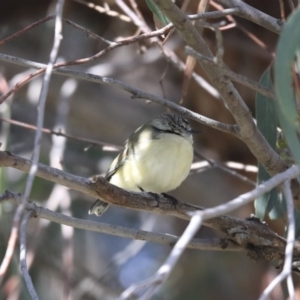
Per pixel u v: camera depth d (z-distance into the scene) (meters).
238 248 8.00
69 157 14.45
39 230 12.66
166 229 15.38
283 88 5.28
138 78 14.75
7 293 11.04
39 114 4.86
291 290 4.64
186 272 15.10
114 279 14.82
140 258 15.52
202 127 13.62
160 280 4.12
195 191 14.02
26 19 14.33
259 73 13.23
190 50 5.61
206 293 14.80
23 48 14.70
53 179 6.72
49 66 5.15
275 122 8.12
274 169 7.50
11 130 14.77
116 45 6.93
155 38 9.86
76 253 15.22
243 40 12.85
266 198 8.23
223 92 6.77
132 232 7.25
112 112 14.59
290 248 4.70
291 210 4.82
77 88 14.35
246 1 12.08
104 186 6.97
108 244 15.72
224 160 13.80
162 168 9.31
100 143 10.16
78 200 14.92
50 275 14.30
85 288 13.51
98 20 13.81
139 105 14.83
